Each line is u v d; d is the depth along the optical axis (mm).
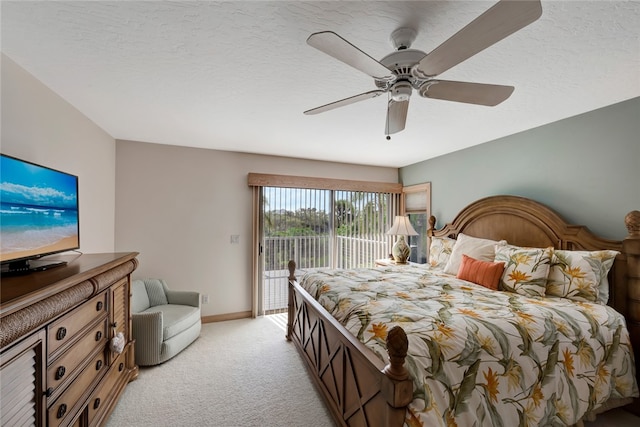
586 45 1452
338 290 2215
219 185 3756
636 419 1859
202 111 2416
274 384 2271
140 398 2072
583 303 1969
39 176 1516
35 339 1084
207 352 2828
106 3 1187
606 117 2246
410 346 1278
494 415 1277
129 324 2250
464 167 3598
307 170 4258
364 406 1408
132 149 3352
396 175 4887
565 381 1516
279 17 1273
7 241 1278
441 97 1599
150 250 3424
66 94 2076
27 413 1061
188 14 1256
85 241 2521
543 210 2568
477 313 1644
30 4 1186
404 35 1377
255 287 3857
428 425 1099
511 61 1609
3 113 1560
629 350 1822
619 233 2162
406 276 2754
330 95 2098
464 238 3039
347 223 4516
